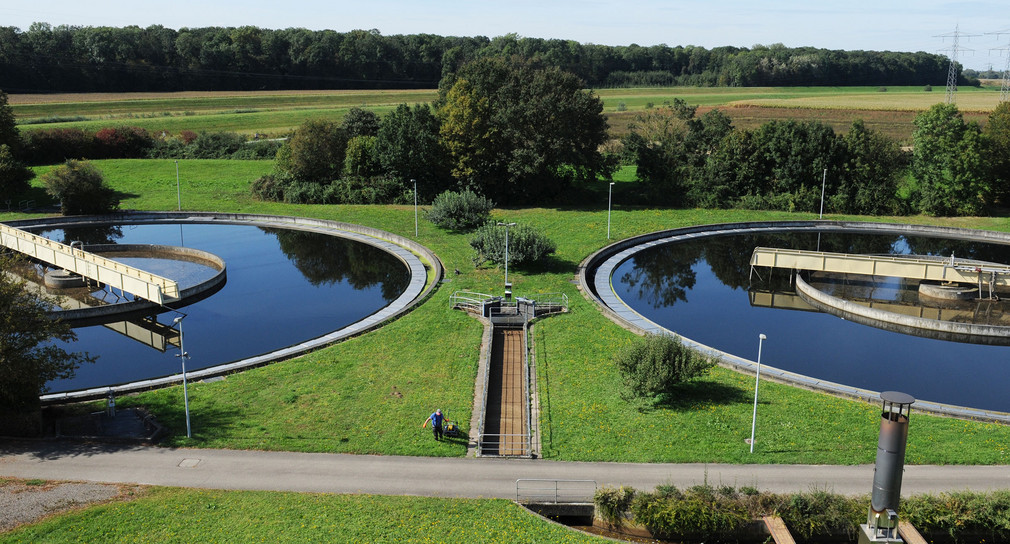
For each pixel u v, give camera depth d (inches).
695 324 2453.2
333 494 1290.6
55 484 1323.8
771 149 4284.0
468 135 4067.4
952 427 1534.2
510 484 1330.0
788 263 2933.1
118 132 5206.7
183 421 1587.1
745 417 1582.2
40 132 4940.9
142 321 2488.9
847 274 3105.3
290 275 3036.4
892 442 875.4
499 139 4109.3
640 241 3501.5
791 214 4067.4
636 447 1462.8
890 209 4151.1
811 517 1171.3
